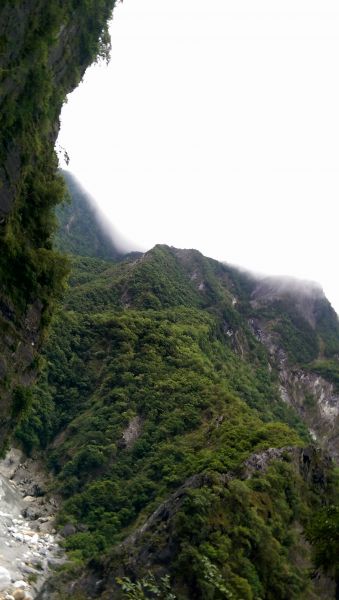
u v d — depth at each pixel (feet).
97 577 100.32
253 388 315.78
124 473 177.88
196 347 266.77
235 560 97.60
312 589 98.89
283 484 130.62
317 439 447.83
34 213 118.83
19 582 103.50
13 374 117.50
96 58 137.90
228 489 114.01
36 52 94.07
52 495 173.58
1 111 91.86
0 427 120.06
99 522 153.28
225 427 177.58
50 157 129.29
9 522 144.77
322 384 495.82
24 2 86.79
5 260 106.01
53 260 120.26
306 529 46.44
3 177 100.94
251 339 461.78
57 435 210.18
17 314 113.29
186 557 94.02
